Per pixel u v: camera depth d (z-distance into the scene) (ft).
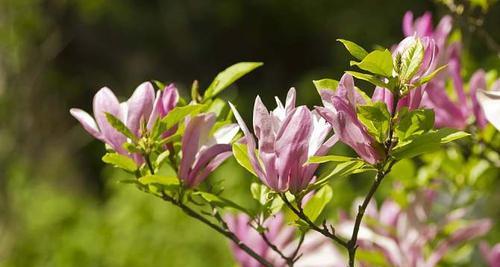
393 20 23.30
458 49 6.79
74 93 22.53
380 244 7.21
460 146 7.09
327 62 26.94
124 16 24.73
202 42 27.22
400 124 5.56
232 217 6.81
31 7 18.26
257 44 27.58
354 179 15.01
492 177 7.46
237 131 6.02
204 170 6.00
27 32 18.29
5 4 18.19
